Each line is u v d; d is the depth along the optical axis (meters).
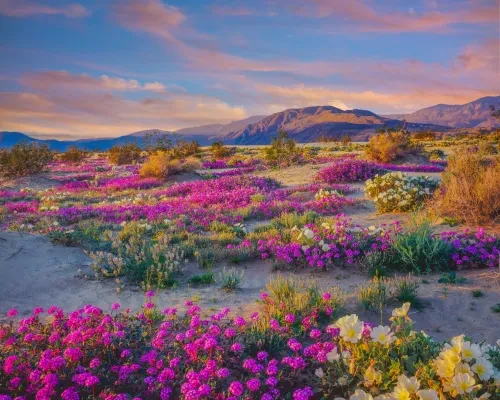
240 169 33.75
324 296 5.87
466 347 3.19
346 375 3.72
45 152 34.22
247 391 3.91
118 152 48.69
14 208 17.81
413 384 3.02
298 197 18.47
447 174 12.93
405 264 7.93
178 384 4.11
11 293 7.32
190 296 7.10
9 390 4.07
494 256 7.66
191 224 13.25
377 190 15.40
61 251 9.55
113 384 4.17
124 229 11.73
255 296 7.02
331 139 99.44
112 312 6.45
